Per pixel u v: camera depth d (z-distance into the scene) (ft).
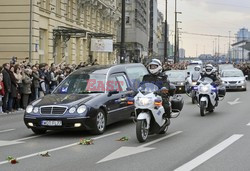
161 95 33.65
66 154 28.09
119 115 40.29
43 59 101.76
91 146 30.96
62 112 34.78
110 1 179.22
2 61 93.86
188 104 65.57
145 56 222.89
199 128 39.81
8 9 93.45
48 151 29.19
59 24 110.73
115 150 29.35
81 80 40.27
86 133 37.27
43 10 98.22
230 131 37.63
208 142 32.22
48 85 65.10
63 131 38.73
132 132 37.73
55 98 36.76
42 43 101.50
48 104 35.50
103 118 37.14
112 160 26.08
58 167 24.29
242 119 46.44
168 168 23.88
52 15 104.83
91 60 140.97
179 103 36.63
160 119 33.45
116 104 39.63
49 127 34.83
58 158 26.78
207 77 52.65
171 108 36.55
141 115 31.99
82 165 24.77
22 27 93.15
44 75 64.18
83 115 34.65
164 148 29.99
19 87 57.26
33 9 92.63
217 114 51.67
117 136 35.58
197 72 89.56
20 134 37.27
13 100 57.41
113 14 184.96
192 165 24.53
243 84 98.78
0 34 93.81
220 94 55.06
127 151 28.96
